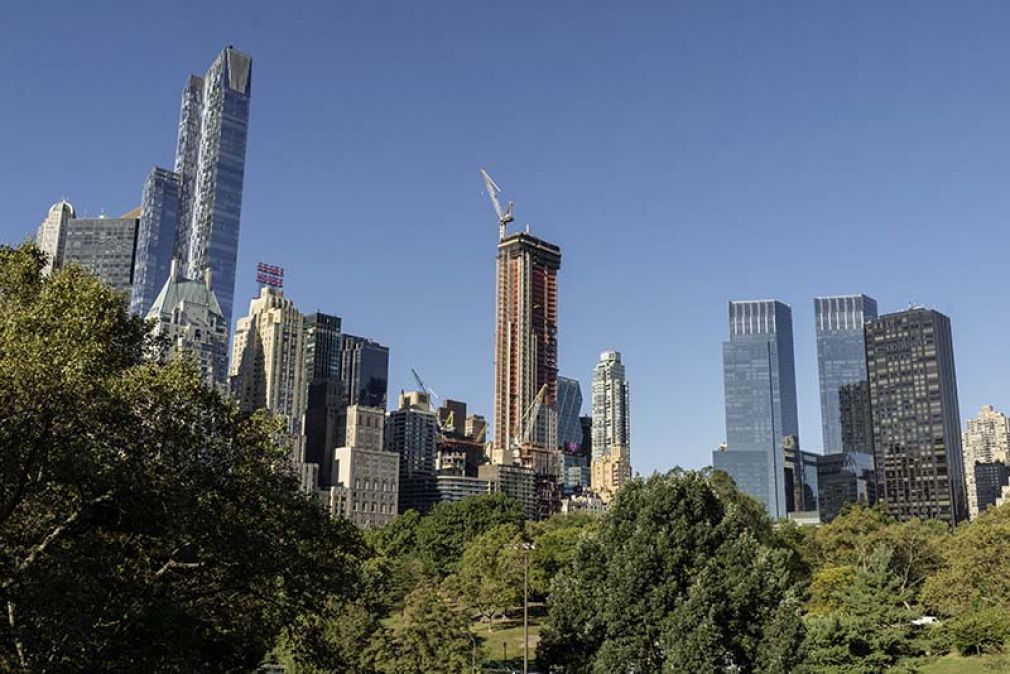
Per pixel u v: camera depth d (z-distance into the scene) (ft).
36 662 107.04
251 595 144.97
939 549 440.86
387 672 306.76
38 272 144.05
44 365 106.01
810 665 181.98
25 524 122.01
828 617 273.13
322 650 152.35
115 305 142.51
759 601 183.11
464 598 444.14
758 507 406.00
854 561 451.12
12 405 106.22
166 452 128.47
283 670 266.57
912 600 405.80
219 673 138.72
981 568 341.62
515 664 368.27
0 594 105.19
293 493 147.54
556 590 200.95
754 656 178.70
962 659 294.05
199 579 139.23
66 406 109.70
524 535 519.19
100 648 115.34
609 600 187.01
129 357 143.64
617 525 205.77
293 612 144.87
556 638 195.72
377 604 355.56
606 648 182.80
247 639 145.59
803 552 483.92
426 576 561.43
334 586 144.15
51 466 107.76
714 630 173.78
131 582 122.21
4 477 108.17
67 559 113.19
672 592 183.93
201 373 147.74
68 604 108.27
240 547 128.26
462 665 327.47
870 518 515.09
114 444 122.83
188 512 122.11
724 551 189.16
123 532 127.24
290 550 138.21
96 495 118.11
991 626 290.35
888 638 279.69
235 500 135.23
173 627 124.88
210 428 135.33
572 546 504.84
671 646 175.73
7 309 125.49
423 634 325.62
